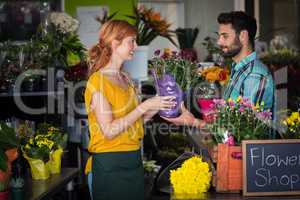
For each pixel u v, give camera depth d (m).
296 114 2.38
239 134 2.27
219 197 2.19
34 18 5.80
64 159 4.17
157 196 2.54
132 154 2.46
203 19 6.45
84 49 4.46
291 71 4.48
